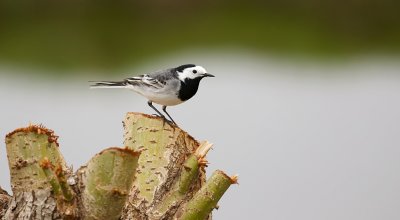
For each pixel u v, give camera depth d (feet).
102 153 20.92
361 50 136.26
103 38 130.21
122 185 21.11
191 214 22.80
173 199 23.75
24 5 136.05
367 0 145.07
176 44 133.69
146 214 23.39
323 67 122.21
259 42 133.69
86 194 21.43
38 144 22.22
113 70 116.26
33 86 99.91
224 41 137.18
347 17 143.74
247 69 112.88
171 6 142.41
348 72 116.16
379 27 145.07
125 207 23.09
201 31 137.18
